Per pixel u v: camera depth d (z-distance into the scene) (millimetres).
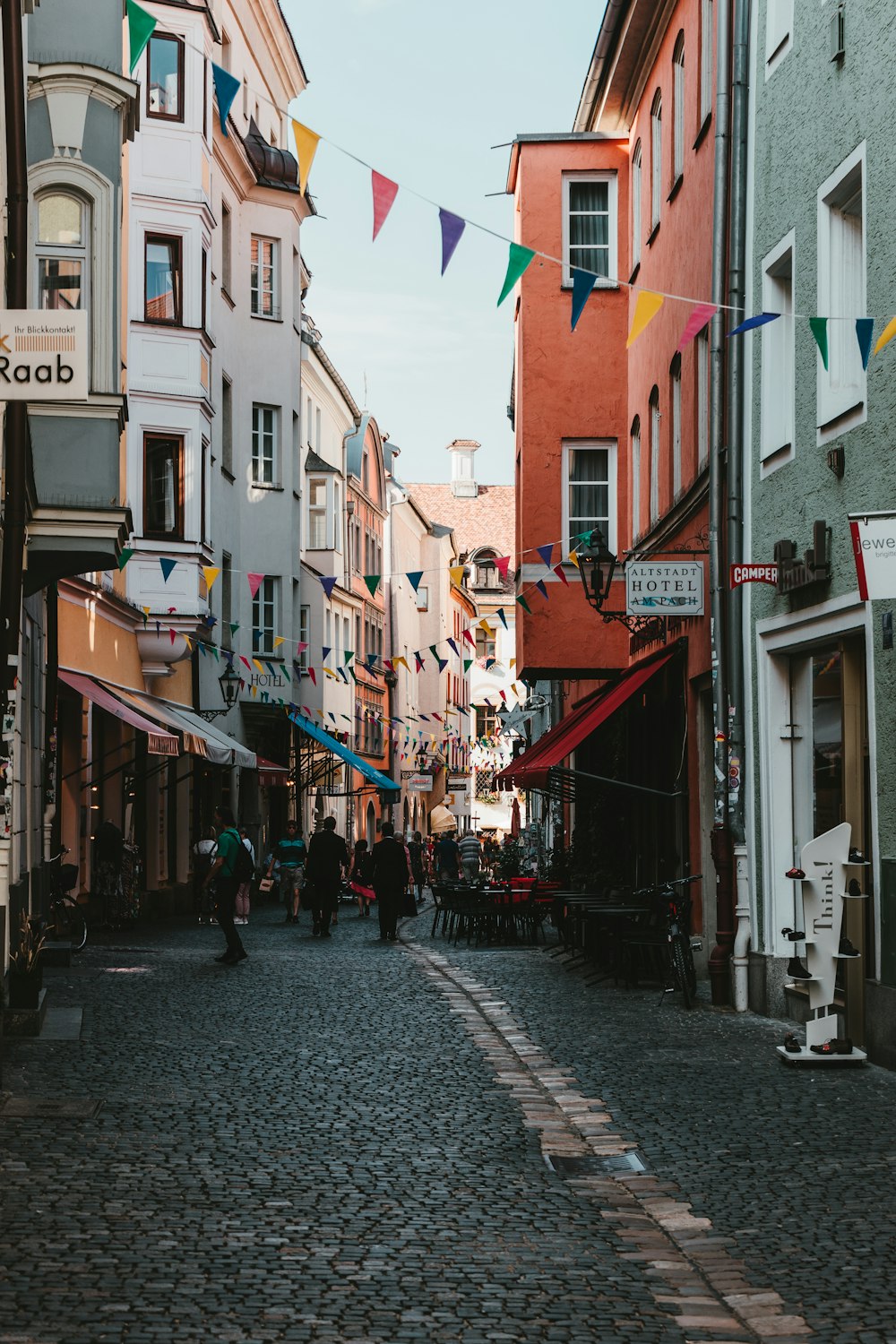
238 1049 12281
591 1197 7758
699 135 17766
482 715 100812
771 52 14695
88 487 16297
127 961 20312
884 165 11719
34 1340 5340
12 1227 6812
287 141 48125
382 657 70312
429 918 34500
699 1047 12586
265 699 42625
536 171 24203
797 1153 8648
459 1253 6648
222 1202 7371
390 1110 9922
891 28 11625
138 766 31125
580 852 24500
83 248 16766
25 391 10312
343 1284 6117
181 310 31422
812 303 13461
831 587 12945
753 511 15195
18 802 15180
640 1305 5984
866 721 12820
